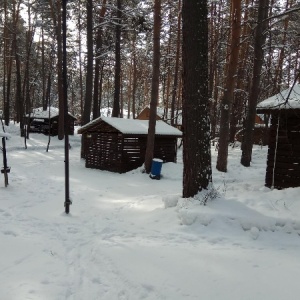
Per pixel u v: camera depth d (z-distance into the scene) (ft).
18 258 17.57
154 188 41.09
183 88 25.63
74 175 49.83
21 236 21.03
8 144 86.02
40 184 40.50
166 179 48.44
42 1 90.79
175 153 58.23
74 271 16.28
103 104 210.79
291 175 31.42
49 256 18.02
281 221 21.27
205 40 25.11
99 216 26.84
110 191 38.37
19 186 38.29
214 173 51.49
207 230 21.22
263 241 19.69
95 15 80.12
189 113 25.34
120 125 53.52
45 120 109.60
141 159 54.90
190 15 24.80
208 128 25.76
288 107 28.40
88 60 67.21
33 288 14.24
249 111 57.93
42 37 108.68
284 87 55.57
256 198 25.30
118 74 75.72
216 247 18.22
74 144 97.66
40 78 143.64
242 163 58.65
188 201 24.63
